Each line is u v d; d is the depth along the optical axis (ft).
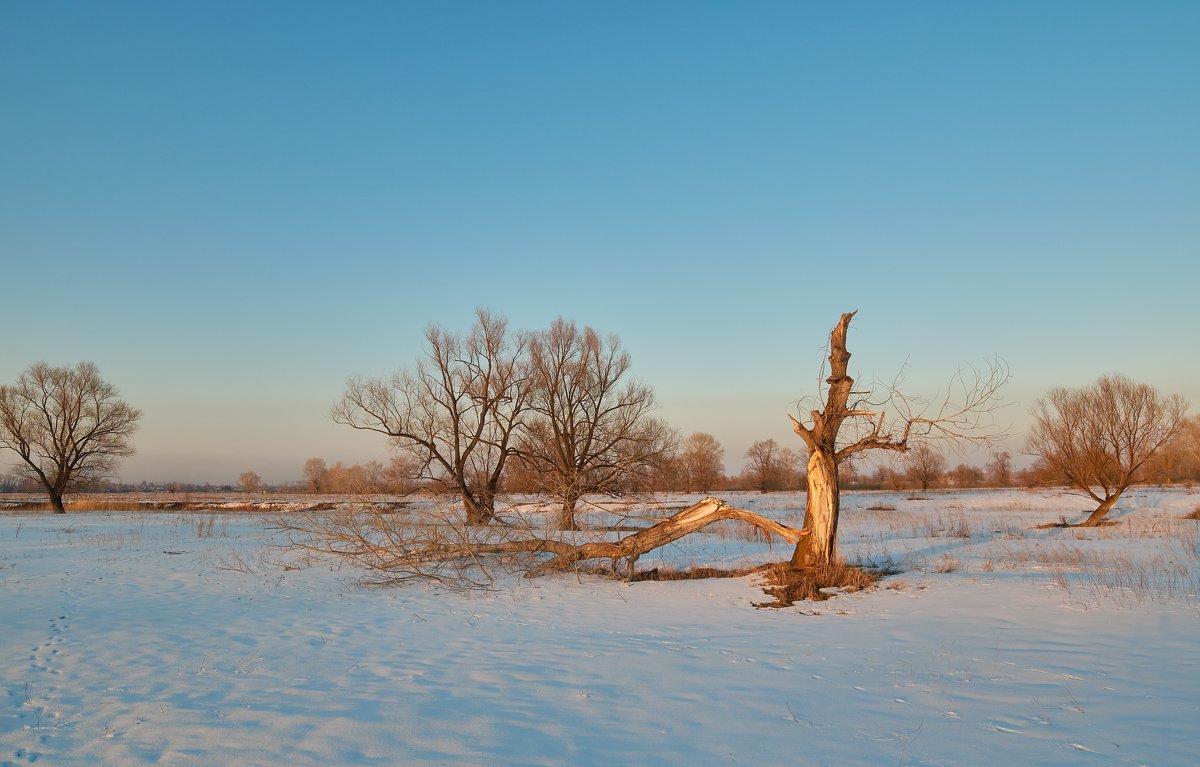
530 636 38.37
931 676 27.96
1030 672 27.68
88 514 156.66
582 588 54.54
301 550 74.74
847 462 56.03
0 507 180.96
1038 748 20.13
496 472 102.12
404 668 31.40
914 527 97.09
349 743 21.62
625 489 88.58
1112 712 22.77
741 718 23.70
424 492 91.40
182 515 149.28
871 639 34.81
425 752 20.84
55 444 170.09
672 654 33.42
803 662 31.09
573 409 110.52
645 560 65.92
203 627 40.42
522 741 21.72
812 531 51.85
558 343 110.93
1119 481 98.32
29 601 47.55
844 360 52.31
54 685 28.50
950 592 44.68
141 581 57.52
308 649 35.32
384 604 48.67
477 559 59.98
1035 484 223.51
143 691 27.71
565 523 66.69
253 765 19.94
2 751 21.22
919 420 50.44
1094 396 98.94
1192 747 19.69
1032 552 63.57
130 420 182.09
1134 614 35.86
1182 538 71.05
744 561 63.46
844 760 19.77
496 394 102.42
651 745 21.29
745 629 38.78
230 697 26.84
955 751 20.15
